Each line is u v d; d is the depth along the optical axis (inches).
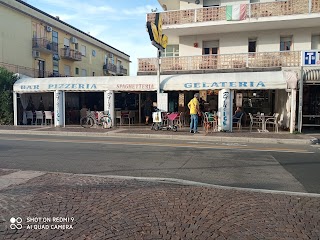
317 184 232.7
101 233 133.8
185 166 292.7
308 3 681.6
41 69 1205.1
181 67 779.4
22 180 220.8
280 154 364.8
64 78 741.3
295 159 332.2
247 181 240.4
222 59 751.1
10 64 1015.0
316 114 717.9
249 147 425.1
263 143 481.1
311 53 563.8
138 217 152.4
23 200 175.8
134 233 134.0
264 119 636.7
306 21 706.8
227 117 615.5
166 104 647.1
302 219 152.9
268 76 609.3
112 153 364.2
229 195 191.5
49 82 736.3
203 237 131.0
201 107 763.4
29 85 745.6
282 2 700.0
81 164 298.8
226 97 613.6
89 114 733.3
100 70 1772.9
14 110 760.3
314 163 310.5
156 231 136.3
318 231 138.6
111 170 273.3
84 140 496.1
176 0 876.0
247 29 780.6
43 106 862.5
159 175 256.4
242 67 735.1
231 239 129.4
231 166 294.0
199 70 763.4
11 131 629.9
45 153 361.7
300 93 586.2
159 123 642.8
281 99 718.5
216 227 141.5
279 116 732.7
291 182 237.9
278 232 136.9
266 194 195.8
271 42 780.0
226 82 616.1
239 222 147.7
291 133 584.4
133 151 380.5
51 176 235.1
